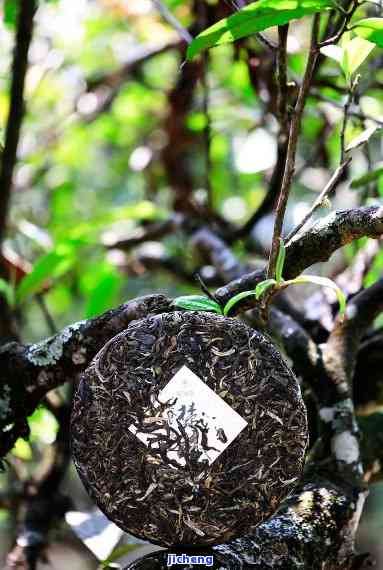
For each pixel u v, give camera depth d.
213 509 1.07
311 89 1.80
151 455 1.07
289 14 1.13
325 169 2.27
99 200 3.57
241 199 2.86
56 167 3.13
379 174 1.58
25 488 1.92
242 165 2.35
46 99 3.07
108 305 2.19
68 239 1.91
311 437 1.43
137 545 1.52
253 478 1.07
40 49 2.70
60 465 1.93
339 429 1.36
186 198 2.39
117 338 1.09
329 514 1.24
